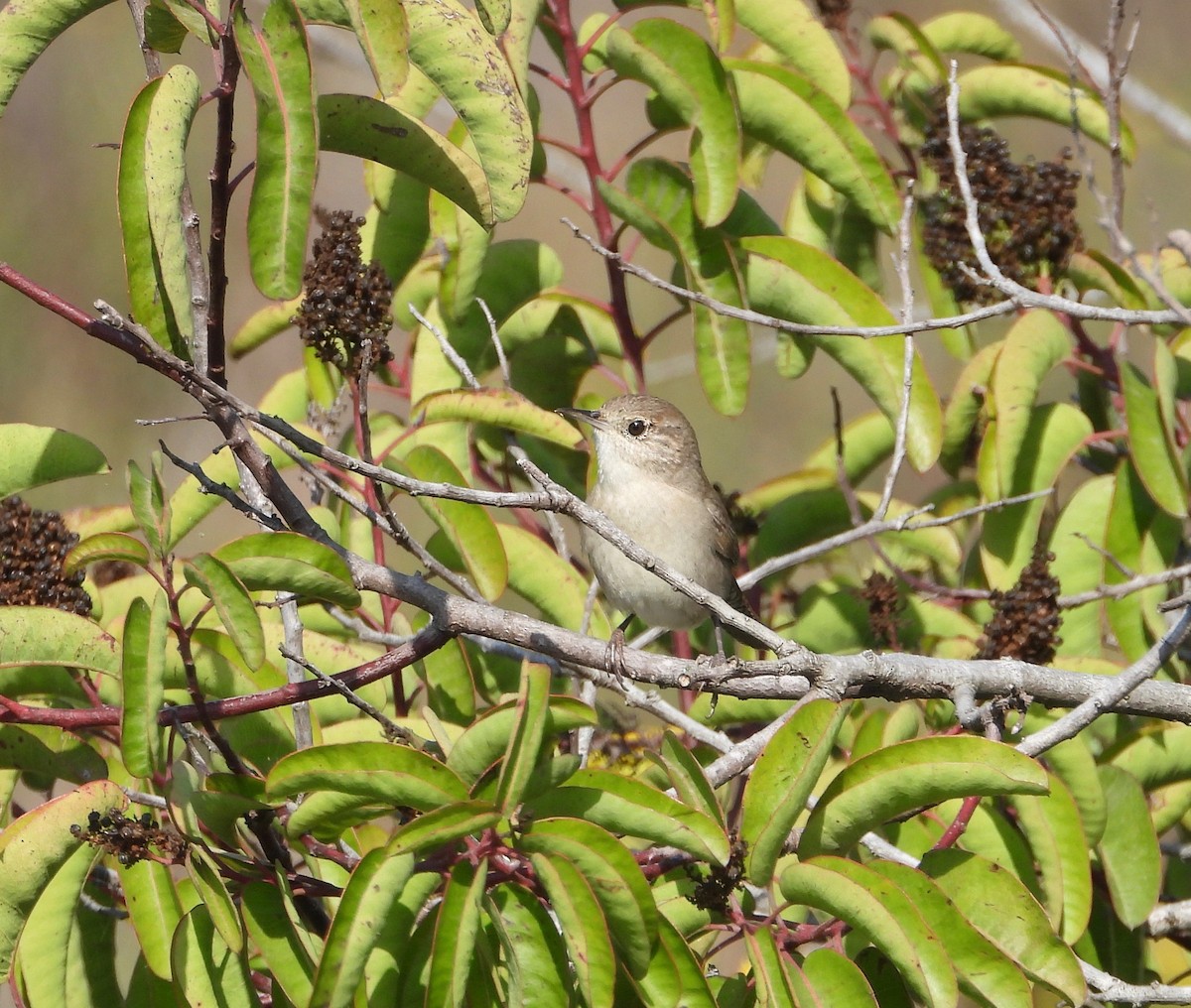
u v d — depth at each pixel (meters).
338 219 7.54
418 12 6.96
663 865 6.81
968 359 11.12
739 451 20.69
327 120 7.03
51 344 20.48
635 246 10.73
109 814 6.06
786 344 10.25
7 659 6.64
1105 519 9.80
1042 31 14.32
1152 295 10.21
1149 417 9.29
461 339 10.33
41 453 7.67
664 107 10.18
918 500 17.80
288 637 7.62
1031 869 7.84
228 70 6.05
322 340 7.52
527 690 5.79
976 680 7.56
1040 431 9.98
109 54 21.11
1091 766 7.79
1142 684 7.62
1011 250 10.00
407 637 8.62
